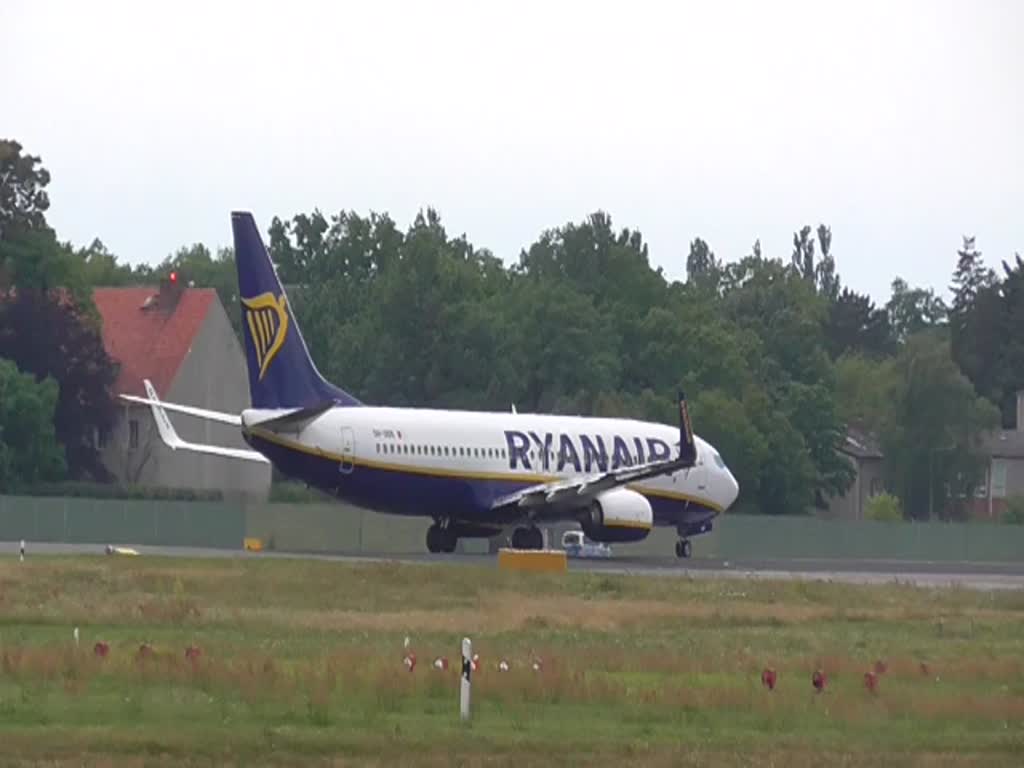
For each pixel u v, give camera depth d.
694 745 91.94
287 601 166.00
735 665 126.44
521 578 194.38
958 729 102.19
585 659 124.88
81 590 165.88
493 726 96.12
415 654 121.19
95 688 104.38
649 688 112.12
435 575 191.50
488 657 122.69
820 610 177.50
